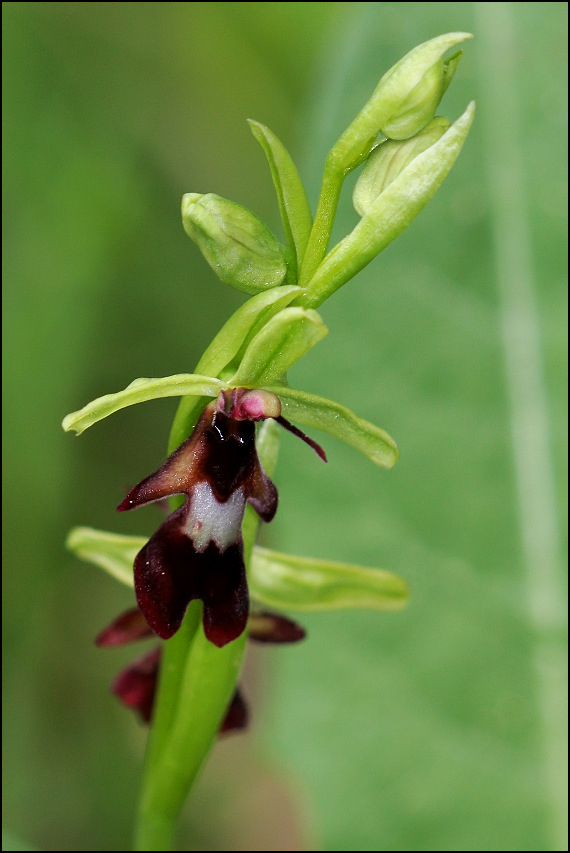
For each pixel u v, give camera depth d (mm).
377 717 185
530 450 184
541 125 184
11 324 233
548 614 183
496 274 185
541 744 183
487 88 184
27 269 235
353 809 184
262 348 143
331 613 186
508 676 184
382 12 180
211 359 144
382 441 146
